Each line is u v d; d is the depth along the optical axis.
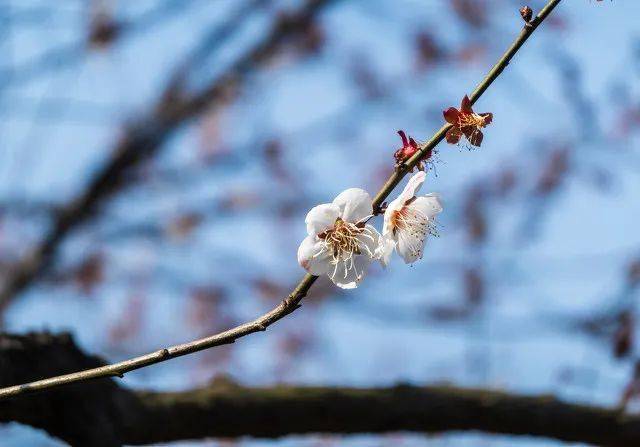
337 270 3.10
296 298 3.03
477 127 3.01
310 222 3.11
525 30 3.01
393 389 5.25
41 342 4.49
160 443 4.91
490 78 3.03
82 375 3.06
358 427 5.21
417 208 3.24
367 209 3.15
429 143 3.06
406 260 3.21
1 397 3.07
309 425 5.13
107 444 4.55
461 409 5.29
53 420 4.48
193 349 3.01
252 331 3.00
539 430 5.37
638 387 5.57
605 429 5.40
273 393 5.10
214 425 4.97
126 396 4.77
